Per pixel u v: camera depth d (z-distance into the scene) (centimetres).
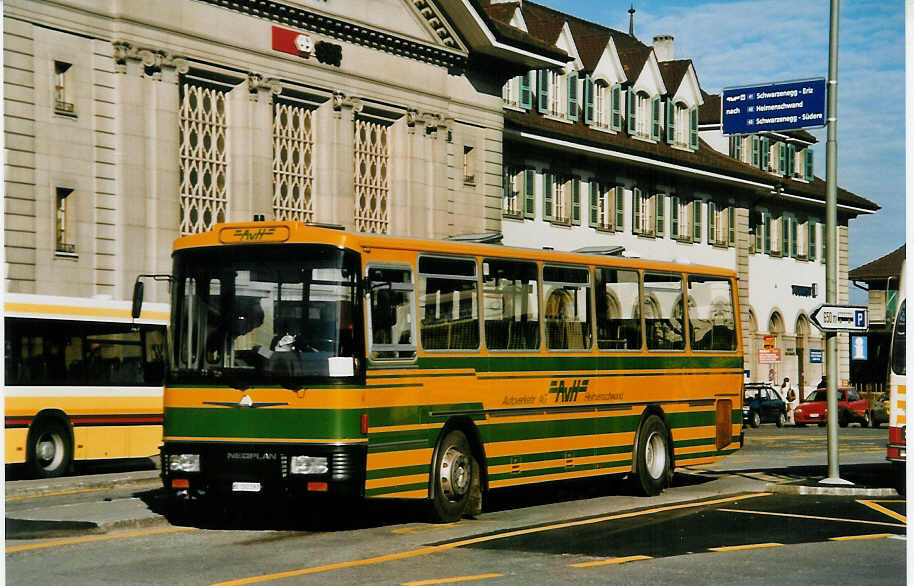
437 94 4484
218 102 3762
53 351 2523
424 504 1758
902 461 2047
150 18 3522
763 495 2048
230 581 1164
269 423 1519
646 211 6256
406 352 1602
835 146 2147
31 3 3253
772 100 2173
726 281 2317
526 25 5722
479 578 1191
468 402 1705
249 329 1545
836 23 2138
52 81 3309
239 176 3778
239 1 3759
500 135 4822
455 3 4416
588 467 1934
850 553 1368
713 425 2245
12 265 3191
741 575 1214
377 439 1545
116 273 3453
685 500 1972
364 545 1420
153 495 1870
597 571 1234
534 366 1833
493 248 1780
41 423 2486
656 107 6400
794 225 7575
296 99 3966
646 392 2072
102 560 1293
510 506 1888
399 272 1605
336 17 4041
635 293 2069
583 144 5588
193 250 1582
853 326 2167
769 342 6475
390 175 4334
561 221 5609
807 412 6344
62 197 3347
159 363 2731
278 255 1547
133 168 3484
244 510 1759
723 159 6894
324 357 1513
